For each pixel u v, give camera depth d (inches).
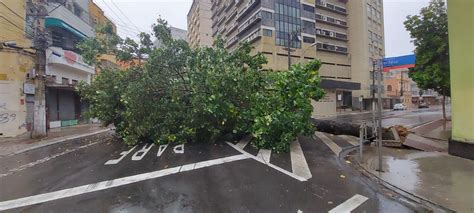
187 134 393.7
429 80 687.7
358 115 1384.1
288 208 177.0
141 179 237.1
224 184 223.1
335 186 220.8
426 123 774.5
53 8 777.6
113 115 473.1
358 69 2293.3
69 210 176.1
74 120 908.6
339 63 2274.9
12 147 445.7
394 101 2736.2
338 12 2272.4
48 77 738.8
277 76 424.2
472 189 206.5
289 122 354.9
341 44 2304.4
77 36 911.0
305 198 194.4
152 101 412.8
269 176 245.8
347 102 2235.5
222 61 411.8
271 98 384.2
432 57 680.4
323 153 352.2
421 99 2787.9
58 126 809.5
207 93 380.8
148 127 403.5
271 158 314.0
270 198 193.8
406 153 348.2
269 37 1745.8
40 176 257.8
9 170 286.2
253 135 369.1
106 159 321.7
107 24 449.1
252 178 239.5
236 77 381.7
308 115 384.5
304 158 319.3
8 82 601.9
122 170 267.7
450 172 252.1
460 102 312.0
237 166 278.4
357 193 205.2
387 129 440.5
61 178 247.9
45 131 577.3
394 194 203.9
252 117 388.8
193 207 178.1
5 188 222.2
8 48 603.2
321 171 265.1
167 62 412.5
